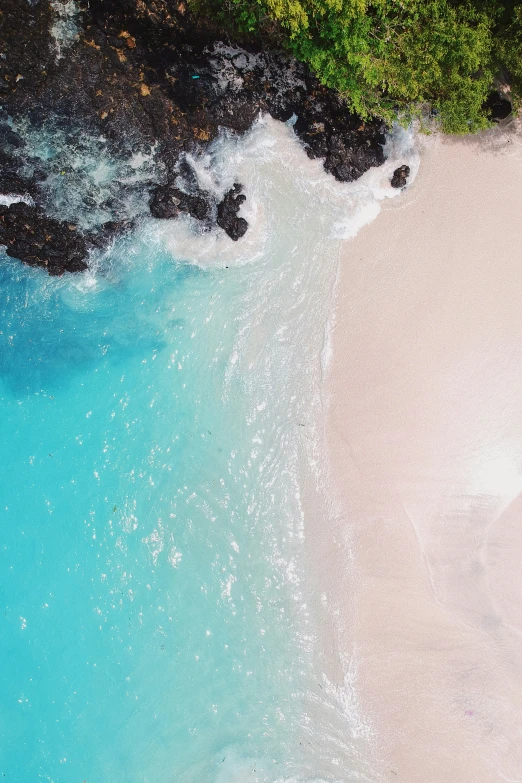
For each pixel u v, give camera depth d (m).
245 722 16.53
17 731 17.06
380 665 16.22
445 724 16.03
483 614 16.08
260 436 16.94
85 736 16.88
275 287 17.12
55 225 17.28
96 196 17.11
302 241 17.05
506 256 16.45
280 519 16.72
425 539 16.30
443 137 16.50
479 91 15.07
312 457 16.70
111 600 17.14
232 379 17.14
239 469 16.95
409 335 16.56
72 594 17.33
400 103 15.76
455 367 16.45
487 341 16.44
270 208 17.12
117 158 16.89
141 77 16.30
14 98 16.22
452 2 14.55
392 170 16.75
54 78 16.11
